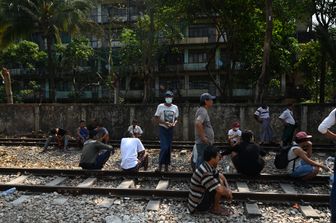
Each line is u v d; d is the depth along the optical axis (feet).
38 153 40.98
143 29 86.89
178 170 31.01
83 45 123.65
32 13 86.63
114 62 127.44
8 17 84.53
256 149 26.04
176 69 132.26
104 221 17.78
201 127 22.71
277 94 119.03
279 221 17.90
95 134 29.14
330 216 18.44
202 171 18.60
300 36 116.37
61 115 56.29
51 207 20.02
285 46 89.81
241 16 71.82
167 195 21.81
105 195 22.29
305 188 24.50
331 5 68.95
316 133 48.57
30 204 20.63
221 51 128.77
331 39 72.08
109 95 127.65
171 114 28.09
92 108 54.90
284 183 25.35
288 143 41.16
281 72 89.30
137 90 138.10
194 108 51.29
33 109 57.21
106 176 27.14
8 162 35.42
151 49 86.63
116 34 130.11
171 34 89.10
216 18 79.71
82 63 133.59
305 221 17.85
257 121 46.47
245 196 21.04
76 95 132.16
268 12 57.57
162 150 28.07
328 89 96.89
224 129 50.85
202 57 131.75
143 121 53.21
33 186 23.20
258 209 19.24
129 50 112.37
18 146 46.09
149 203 20.51
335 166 16.34
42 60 129.08
